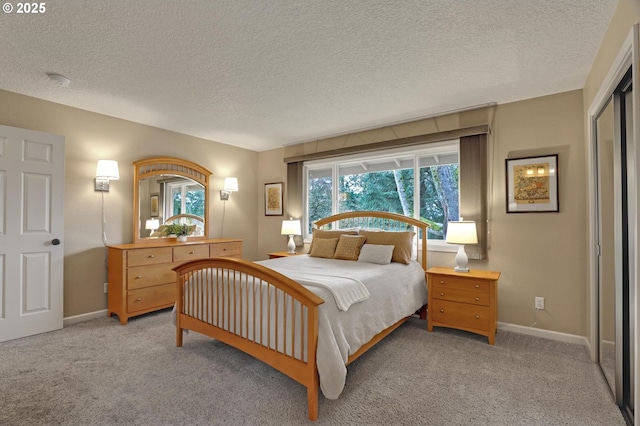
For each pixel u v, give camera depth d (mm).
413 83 2852
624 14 1707
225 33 2092
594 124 2578
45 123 3240
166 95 3125
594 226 2561
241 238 5270
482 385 2162
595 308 2529
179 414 1832
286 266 3186
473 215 3377
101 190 3652
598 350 2502
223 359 2549
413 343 2896
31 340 2896
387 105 3387
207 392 2064
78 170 3479
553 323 3014
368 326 2383
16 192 2926
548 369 2389
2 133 2855
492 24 1997
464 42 2199
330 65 2525
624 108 1939
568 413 1856
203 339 2977
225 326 2457
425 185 3912
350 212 4340
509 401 1975
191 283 2764
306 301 1862
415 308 3217
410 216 4027
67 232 3389
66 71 2615
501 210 3287
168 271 3779
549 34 2102
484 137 3350
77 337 2988
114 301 3508
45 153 3102
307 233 4996
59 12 1864
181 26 2014
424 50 2301
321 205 4922
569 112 2980
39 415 1810
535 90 2992
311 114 3672
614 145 2008
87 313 3510
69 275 3395
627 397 1867
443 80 2791
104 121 3688
